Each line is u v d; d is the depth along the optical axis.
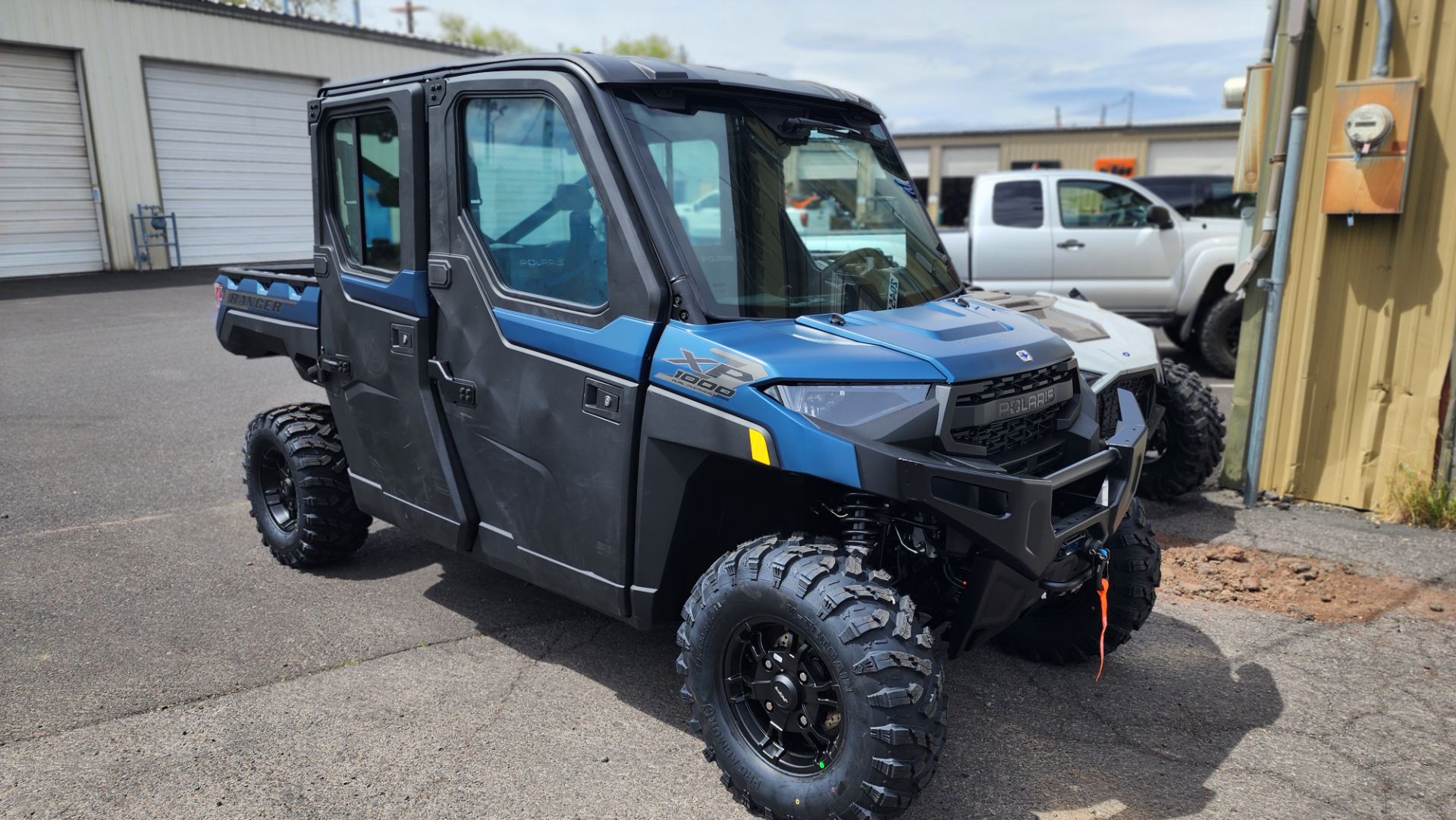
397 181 3.64
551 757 3.10
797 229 3.20
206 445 6.79
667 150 3.03
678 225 2.92
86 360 9.73
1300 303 5.51
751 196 3.10
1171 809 2.89
